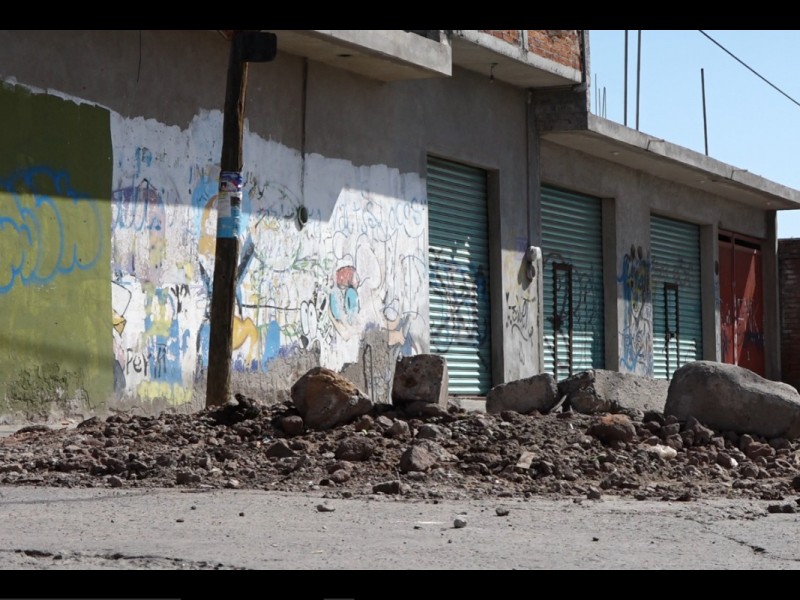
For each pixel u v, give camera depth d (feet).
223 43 48.29
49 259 40.65
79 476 24.40
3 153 39.32
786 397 31.42
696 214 89.45
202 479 23.93
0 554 15.39
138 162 44.29
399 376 30.66
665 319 85.87
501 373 64.64
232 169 34.91
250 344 48.73
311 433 28.30
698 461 28.27
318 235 52.60
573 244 74.49
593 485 24.58
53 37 41.11
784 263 104.73
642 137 73.41
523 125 67.36
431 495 22.44
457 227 62.95
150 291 44.57
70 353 41.22
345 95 54.54
